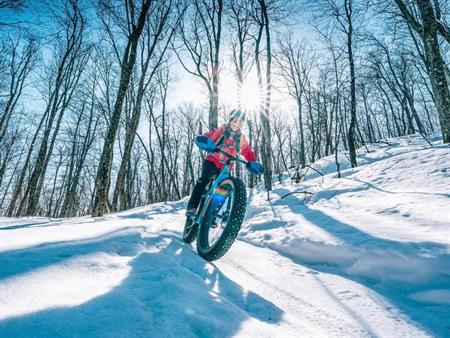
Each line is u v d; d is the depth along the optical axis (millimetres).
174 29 13891
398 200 4219
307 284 2293
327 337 1460
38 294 1264
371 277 2436
